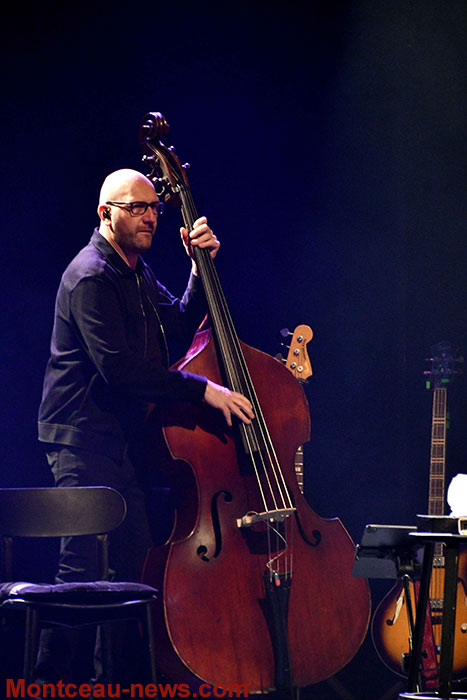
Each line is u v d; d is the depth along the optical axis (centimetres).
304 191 1471
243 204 1464
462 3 1425
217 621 921
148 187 1048
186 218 1069
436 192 1436
